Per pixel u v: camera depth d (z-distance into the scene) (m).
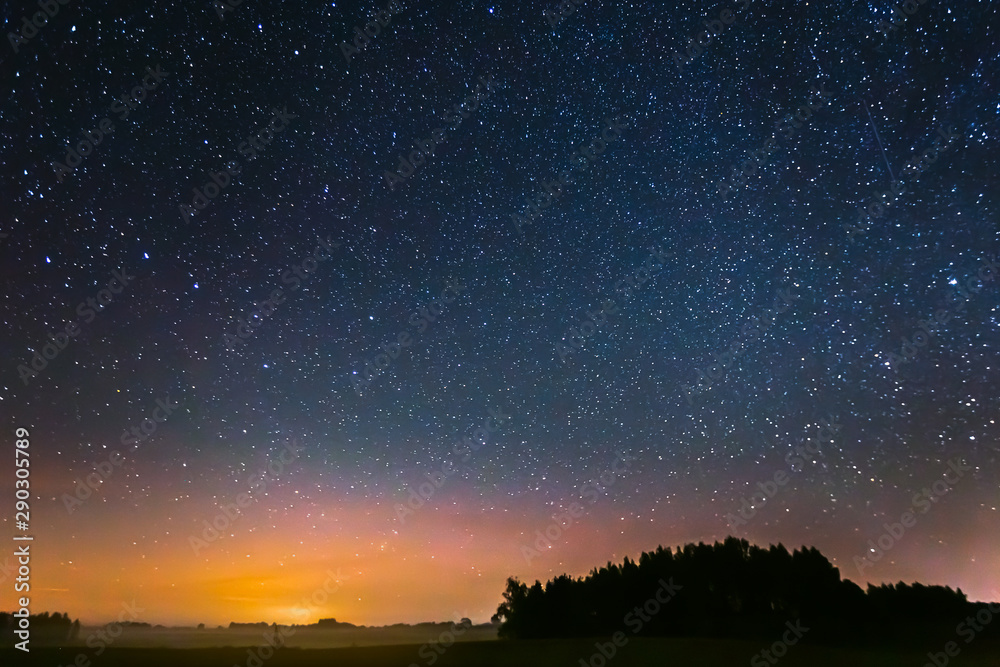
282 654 16.98
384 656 16.89
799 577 21.61
